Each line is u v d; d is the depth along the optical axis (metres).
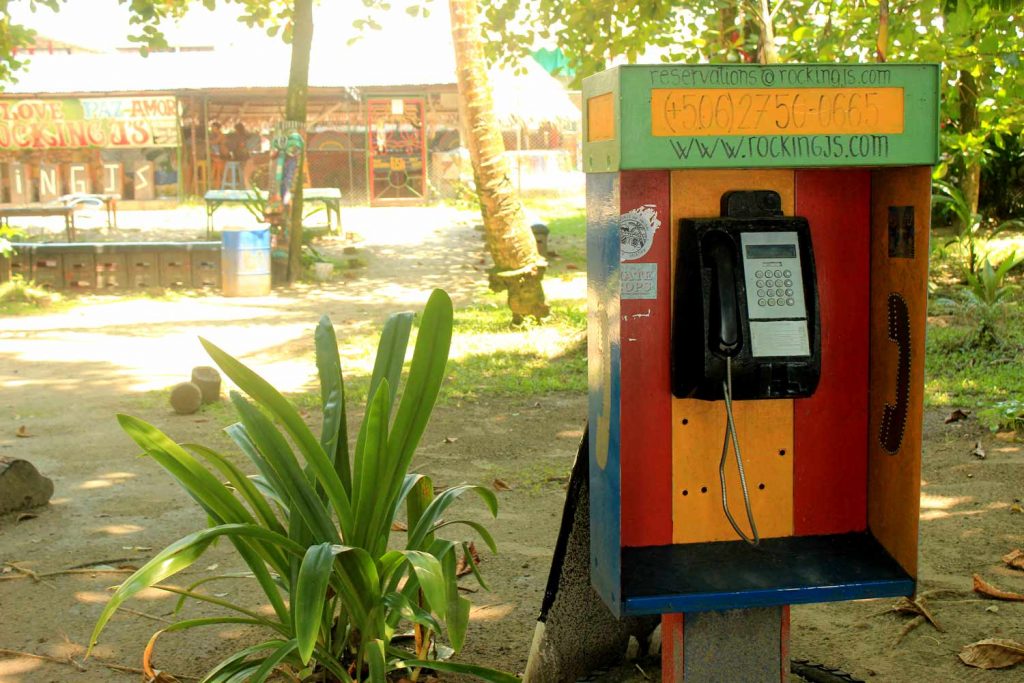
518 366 8.93
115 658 3.84
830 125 2.64
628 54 9.24
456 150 24.97
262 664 3.10
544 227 16.25
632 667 3.67
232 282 13.55
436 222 20.88
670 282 2.87
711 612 2.91
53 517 5.41
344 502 3.25
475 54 10.41
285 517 3.57
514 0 10.23
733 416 2.98
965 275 12.39
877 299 2.98
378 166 24.39
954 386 7.71
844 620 4.11
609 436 2.77
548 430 7.01
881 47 3.47
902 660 3.75
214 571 4.71
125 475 6.15
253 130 25.50
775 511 3.03
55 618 4.18
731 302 2.72
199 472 3.24
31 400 8.09
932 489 5.58
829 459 3.04
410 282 14.66
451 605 3.24
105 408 7.81
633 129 2.57
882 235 2.94
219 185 25.20
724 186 2.86
